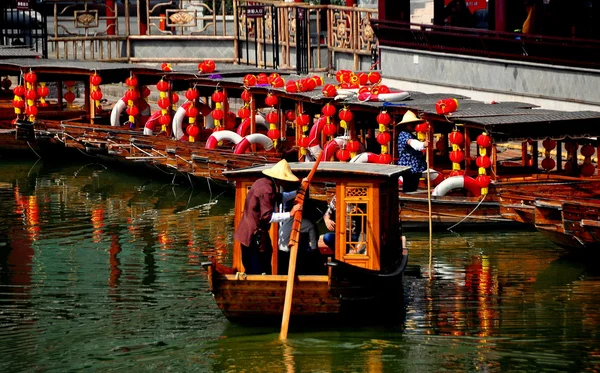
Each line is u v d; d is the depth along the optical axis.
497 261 42.94
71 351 33.31
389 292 35.81
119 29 104.56
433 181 49.03
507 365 31.45
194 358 32.44
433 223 47.84
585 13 59.47
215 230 50.44
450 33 66.62
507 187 45.75
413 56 70.88
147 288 40.19
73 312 37.28
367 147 57.22
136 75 69.12
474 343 33.34
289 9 82.88
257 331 34.66
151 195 59.91
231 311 34.44
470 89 65.94
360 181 34.75
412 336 34.03
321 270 36.75
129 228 51.06
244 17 90.00
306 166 36.28
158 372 31.47
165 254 45.62
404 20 72.88
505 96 62.94
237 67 70.19
